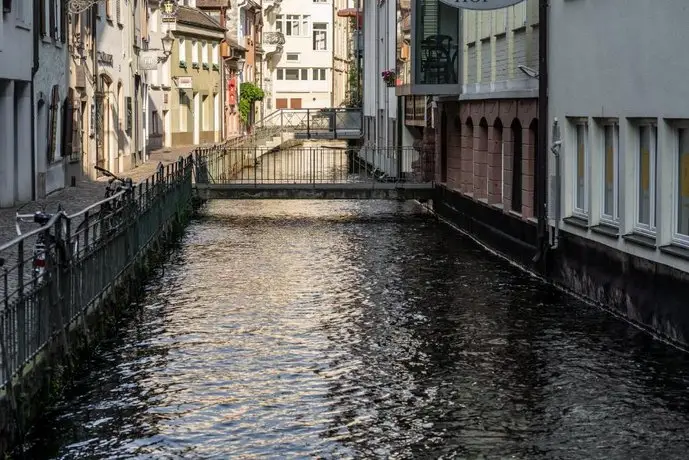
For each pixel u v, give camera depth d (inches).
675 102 774.5
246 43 4303.6
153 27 2898.6
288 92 5502.0
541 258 1075.9
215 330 840.9
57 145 1610.5
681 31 763.4
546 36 1071.6
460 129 1596.9
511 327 847.1
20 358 560.4
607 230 914.1
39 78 1483.8
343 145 3983.8
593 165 949.2
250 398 653.9
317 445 569.9
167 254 1270.9
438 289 1022.4
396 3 1903.3
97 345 781.9
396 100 2249.0
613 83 897.5
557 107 1050.1
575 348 774.5
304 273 1122.7
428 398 653.9
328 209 1849.2
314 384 685.3
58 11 1596.9
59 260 670.5
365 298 975.6
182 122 3250.5
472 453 558.6
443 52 1508.4
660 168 800.3
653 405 634.8
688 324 751.1
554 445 569.6
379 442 574.9
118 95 2122.3
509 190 1250.0
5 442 517.7
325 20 5482.3
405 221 1657.2
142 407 633.6
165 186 1321.4
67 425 598.9
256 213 1764.3
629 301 860.0
